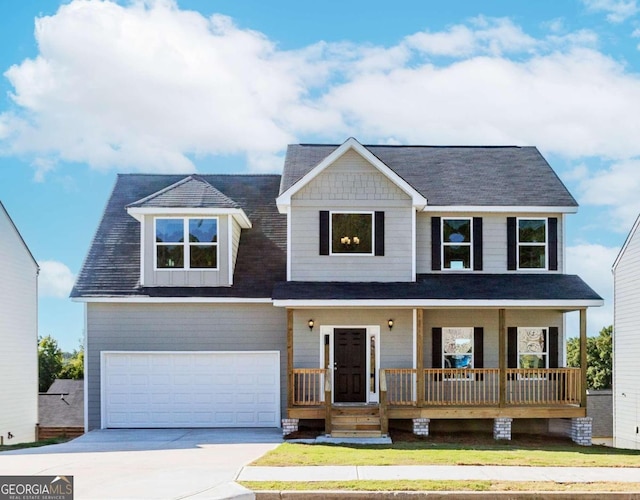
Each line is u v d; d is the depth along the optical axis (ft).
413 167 75.10
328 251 65.57
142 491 33.30
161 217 67.51
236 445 52.42
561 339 66.64
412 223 66.03
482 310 66.64
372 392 64.90
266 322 66.64
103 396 65.77
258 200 79.30
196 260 67.31
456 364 66.28
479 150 79.87
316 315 65.41
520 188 70.03
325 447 49.88
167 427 65.72
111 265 69.36
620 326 87.97
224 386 66.28
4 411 75.66
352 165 66.44
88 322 66.33
